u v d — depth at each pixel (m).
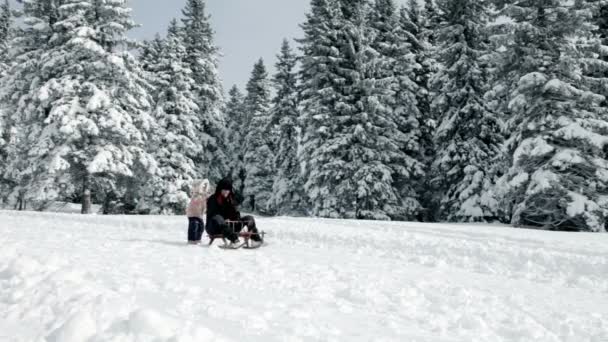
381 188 26.52
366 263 8.45
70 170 26.25
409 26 32.75
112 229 14.34
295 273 6.66
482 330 4.32
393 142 28.30
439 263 8.78
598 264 8.08
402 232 12.73
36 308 3.70
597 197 19.45
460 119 26.52
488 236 11.76
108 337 2.92
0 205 35.28
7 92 28.52
